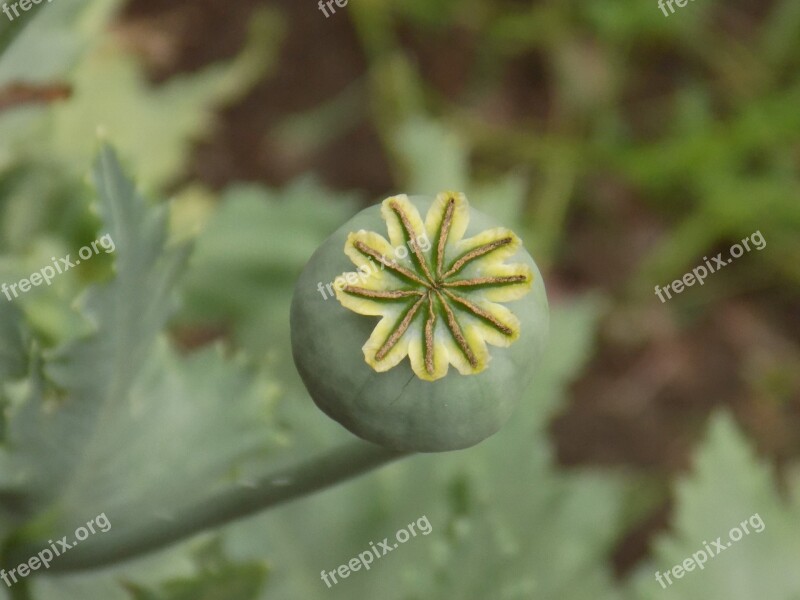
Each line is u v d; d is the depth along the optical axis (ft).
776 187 2.30
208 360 1.11
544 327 0.87
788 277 2.41
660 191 2.41
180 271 1.02
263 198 1.77
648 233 2.44
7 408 1.00
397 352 0.84
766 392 2.40
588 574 1.48
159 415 1.07
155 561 1.10
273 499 0.94
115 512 1.07
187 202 1.71
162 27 2.28
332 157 2.44
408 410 0.85
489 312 0.85
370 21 2.43
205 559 1.28
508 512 1.48
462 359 0.84
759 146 2.33
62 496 1.05
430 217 0.85
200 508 0.96
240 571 1.09
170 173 1.58
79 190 1.32
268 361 1.12
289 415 1.36
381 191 2.44
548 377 1.55
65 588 1.08
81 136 1.41
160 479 1.08
